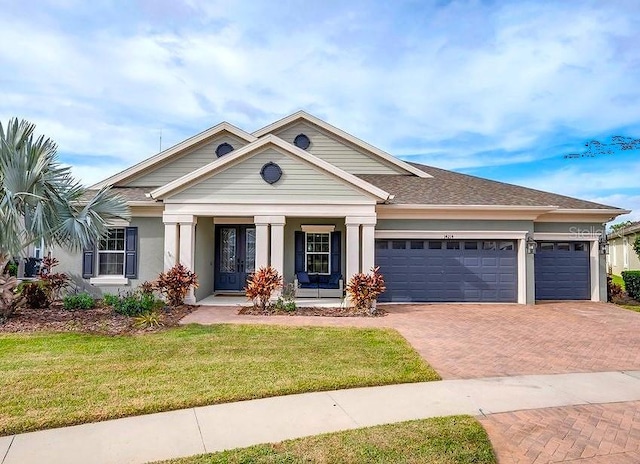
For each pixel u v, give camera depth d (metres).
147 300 12.32
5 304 10.86
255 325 10.62
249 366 7.03
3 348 8.16
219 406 5.44
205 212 13.94
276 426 4.83
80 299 12.54
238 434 4.61
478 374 6.95
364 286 13.03
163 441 4.43
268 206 13.93
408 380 6.48
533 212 15.10
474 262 15.37
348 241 13.95
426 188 16.66
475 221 15.25
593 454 4.29
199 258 15.05
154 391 5.81
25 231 10.72
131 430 4.70
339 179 13.98
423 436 4.52
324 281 16.16
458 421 4.93
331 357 7.68
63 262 14.70
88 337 9.16
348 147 18.39
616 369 7.31
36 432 4.64
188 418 5.04
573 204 16.05
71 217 11.11
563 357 8.06
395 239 15.30
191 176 13.78
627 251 30.02
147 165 16.50
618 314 13.05
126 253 14.78
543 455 4.25
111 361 7.26
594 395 5.96
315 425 4.86
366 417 5.10
